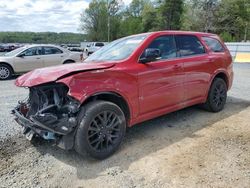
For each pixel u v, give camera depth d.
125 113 4.00
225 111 5.76
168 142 4.17
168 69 4.40
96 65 3.74
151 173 3.29
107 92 3.62
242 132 4.50
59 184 3.12
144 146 4.04
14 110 4.00
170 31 4.77
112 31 73.38
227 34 44.84
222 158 3.60
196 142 4.14
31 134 3.80
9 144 4.16
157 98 4.29
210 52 5.46
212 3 44.31
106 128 3.65
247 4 46.00
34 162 3.62
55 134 3.44
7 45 42.22
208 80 5.33
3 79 11.38
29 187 3.07
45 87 3.58
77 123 3.40
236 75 11.56
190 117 5.36
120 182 3.12
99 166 3.49
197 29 44.66
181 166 3.42
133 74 3.90
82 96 3.35
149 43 4.31
